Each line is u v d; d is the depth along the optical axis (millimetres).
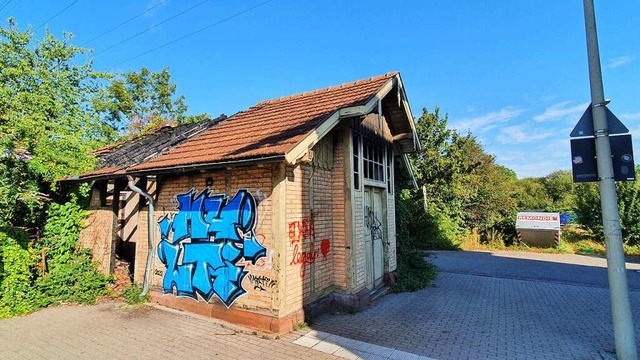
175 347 5047
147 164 7316
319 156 7051
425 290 9094
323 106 7633
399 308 7301
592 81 5176
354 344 5227
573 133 5254
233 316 6023
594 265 13695
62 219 8312
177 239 7047
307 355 4820
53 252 8039
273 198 5848
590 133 5152
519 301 7984
